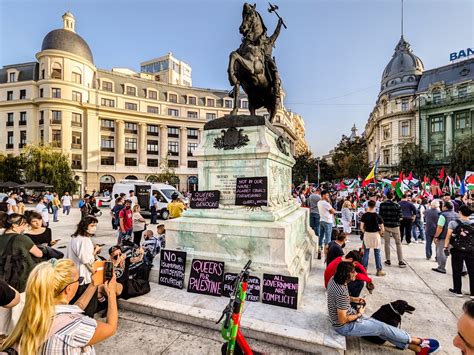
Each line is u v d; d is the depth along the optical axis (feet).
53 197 43.21
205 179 14.69
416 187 50.34
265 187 13.02
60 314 4.53
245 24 16.30
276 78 17.38
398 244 18.63
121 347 8.89
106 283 5.76
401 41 157.28
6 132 118.32
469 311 4.35
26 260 9.02
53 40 118.52
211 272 12.14
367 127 200.44
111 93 129.49
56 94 114.62
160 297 11.77
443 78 130.21
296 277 10.93
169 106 146.72
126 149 134.72
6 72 123.34
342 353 8.52
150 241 16.62
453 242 13.78
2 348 4.32
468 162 90.38
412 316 11.51
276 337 9.10
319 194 24.95
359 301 9.71
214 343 9.14
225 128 14.67
